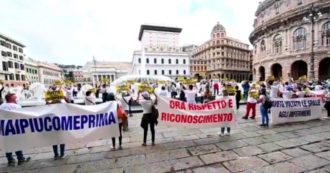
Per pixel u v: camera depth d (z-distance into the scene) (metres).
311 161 4.91
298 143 6.16
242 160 5.04
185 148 5.93
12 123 5.09
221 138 6.80
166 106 6.67
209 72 86.88
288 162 4.88
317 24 33.81
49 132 5.41
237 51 87.94
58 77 107.00
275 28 41.34
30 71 76.06
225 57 82.94
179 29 95.44
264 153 5.45
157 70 71.56
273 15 44.09
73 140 5.62
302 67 38.94
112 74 93.12
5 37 52.69
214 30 87.19
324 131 7.39
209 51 86.69
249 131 7.56
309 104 9.12
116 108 6.14
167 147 6.05
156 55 71.44
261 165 4.75
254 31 48.69
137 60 70.44
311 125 8.29
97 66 102.31
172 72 72.75
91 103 7.59
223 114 7.12
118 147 6.15
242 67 90.69
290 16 36.94
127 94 13.16
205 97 11.95
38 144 5.32
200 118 6.96
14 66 58.56
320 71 35.03
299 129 7.71
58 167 4.89
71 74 117.00
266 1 45.75
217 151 5.65
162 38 94.31
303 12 34.66
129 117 10.54
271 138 6.69
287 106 8.68
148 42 92.56
